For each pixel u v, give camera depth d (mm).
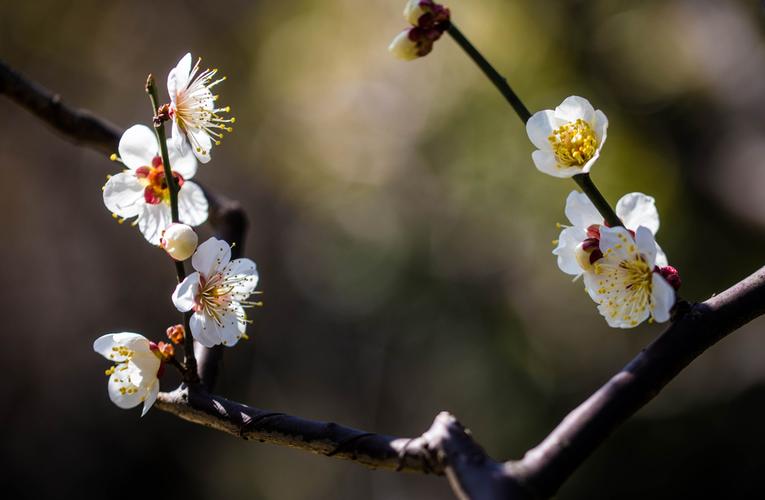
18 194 9289
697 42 7828
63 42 9648
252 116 10039
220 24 10203
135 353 1626
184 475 8352
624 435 7695
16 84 2510
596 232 1587
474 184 8383
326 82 10172
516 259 8438
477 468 1233
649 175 7488
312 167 10016
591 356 8062
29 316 8992
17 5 9406
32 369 8828
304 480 8633
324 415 9219
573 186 7727
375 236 9469
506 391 8336
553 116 1565
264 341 9430
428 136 8930
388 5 10180
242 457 8477
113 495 8273
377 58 10047
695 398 7688
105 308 9133
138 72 10000
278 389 9273
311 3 10250
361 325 9312
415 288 9062
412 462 1312
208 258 1632
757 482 7242
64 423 8570
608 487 7598
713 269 7371
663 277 1445
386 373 9070
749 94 7672
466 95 8500
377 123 9719
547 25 8023
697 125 7727
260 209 9922
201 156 1665
